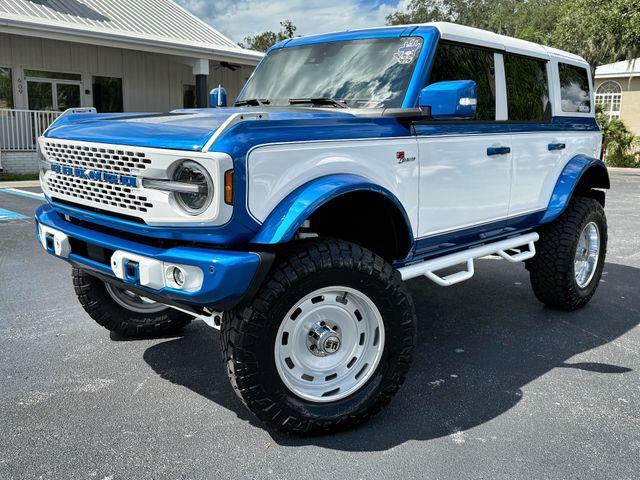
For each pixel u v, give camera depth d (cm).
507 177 437
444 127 377
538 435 312
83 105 1819
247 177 270
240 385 285
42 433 310
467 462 286
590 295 537
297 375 304
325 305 304
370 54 396
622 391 366
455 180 387
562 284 502
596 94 3025
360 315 317
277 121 285
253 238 279
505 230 457
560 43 2670
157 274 281
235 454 292
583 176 546
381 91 372
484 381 380
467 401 352
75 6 1892
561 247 497
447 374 390
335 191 288
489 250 434
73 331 461
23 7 1702
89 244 326
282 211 280
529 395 360
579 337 463
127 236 312
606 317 513
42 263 667
